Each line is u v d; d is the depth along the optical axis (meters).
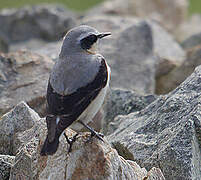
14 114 13.20
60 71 9.78
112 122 14.29
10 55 17.25
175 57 22.97
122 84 19.47
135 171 10.62
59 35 26.36
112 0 33.41
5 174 11.28
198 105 11.67
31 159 10.53
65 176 9.84
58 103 9.30
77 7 37.94
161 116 12.45
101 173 9.70
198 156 11.23
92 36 10.48
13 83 16.38
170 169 10.95
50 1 37.06
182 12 30.69
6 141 13.02
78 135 10.30
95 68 9.88
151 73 20.05
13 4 35.53
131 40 20.66
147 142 12.05
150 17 30.06
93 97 9.66
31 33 26.77
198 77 12.74
